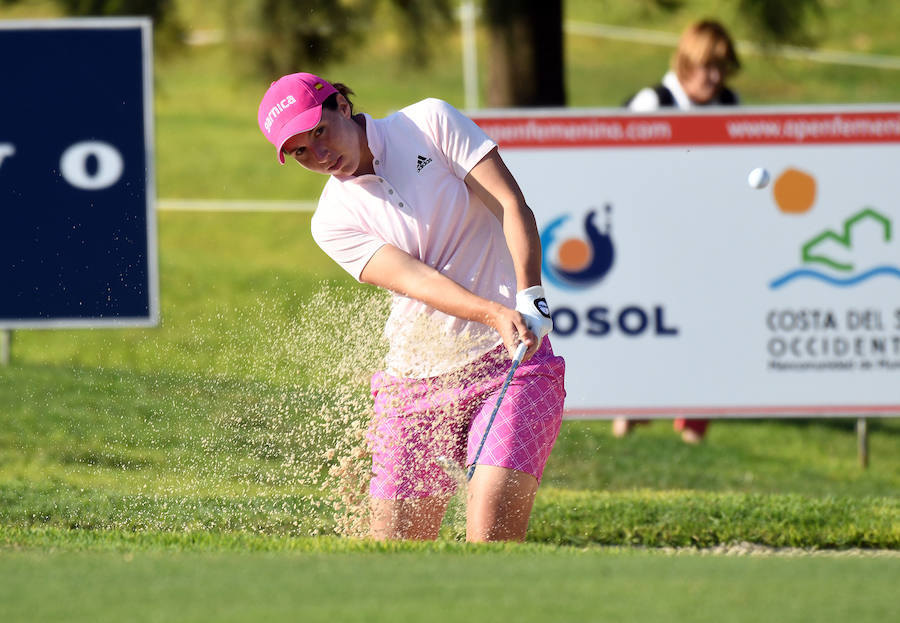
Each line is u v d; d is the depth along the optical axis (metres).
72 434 22.91
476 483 13.34
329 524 17.03
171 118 75.00
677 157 24.80
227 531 16.89
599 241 24.88
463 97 78.44
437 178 13.67
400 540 13.60
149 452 21.61
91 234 27.83
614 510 19.62
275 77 34.66
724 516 19.34
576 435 28.16
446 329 13.80
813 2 36.09
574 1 91.06
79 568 10.11
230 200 61.38
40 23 27.62
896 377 25.03
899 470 27.55
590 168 24.80
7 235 27.61
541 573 9.89
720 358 25.06
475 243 13.84
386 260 13.55
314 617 8.36
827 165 24.80
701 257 24.91
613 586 9.32
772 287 24.95
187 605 8.73
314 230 14.05
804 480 26.11
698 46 26.03
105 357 30.66
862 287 24.95
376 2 34.25
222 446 20.84
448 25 35.25
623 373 25.02
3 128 27.64
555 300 24.92
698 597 8.95
